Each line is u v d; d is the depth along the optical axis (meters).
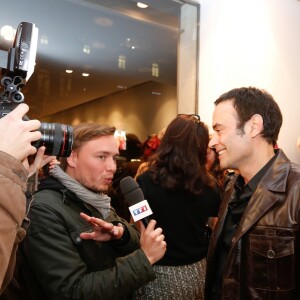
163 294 1.53
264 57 3.31
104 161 1.38
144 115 3.60
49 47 3.21
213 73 3.15
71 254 1.17
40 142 0.92
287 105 3.48
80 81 3.36
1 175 0.76
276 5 3.42
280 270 1.07
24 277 1.23
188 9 3.37
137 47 3.53
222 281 1.20
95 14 3.19
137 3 3.20
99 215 1.39
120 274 1.19
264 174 1.21
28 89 3.10
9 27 2.86
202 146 1.62
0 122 0.81
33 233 1.17
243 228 1.14
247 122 1.23
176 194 1.56
